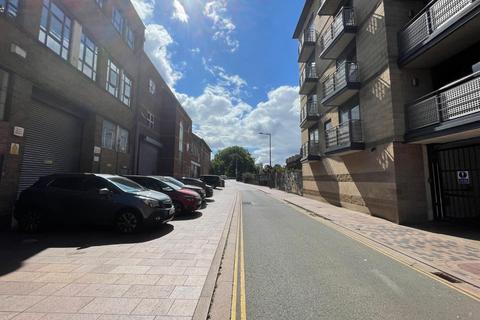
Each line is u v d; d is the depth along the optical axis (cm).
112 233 836
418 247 738
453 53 1052
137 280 471
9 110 857
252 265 582
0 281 459
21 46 904
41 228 847
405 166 1121
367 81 1370
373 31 1310
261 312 376
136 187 932
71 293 415
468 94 851
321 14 1875
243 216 1317
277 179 4247
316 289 458
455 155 1091
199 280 475
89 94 1357
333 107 1866
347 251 701
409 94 1159
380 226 1040
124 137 1844
